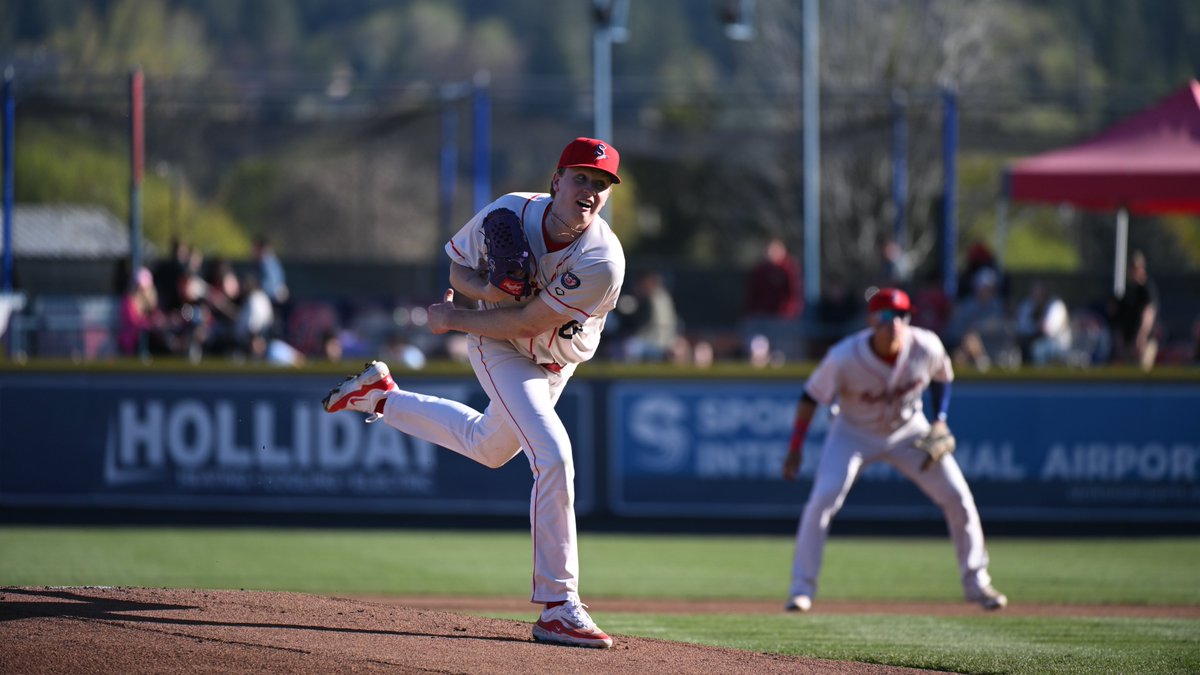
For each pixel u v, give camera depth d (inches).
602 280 664.4
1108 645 874.8
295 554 1499.8
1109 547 1684.3
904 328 1083.3
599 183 654.5
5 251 2080.5
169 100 2415.1
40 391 1790.1
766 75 4382.4
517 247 660.1
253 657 622.2
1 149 2162.9
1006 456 1795.0
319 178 5580.7
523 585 1294.3
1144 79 6451.8
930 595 1282.0
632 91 2465.6
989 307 2012.8
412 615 759.7
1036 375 1796.3
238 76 2726.4
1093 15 6515.8
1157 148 2063.2
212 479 1796.3
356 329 2603.3
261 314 2007.9
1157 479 1790.1
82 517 1786.4
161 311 1983.3
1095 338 2074.3
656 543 1689.2
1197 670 758.5
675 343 2186.3
